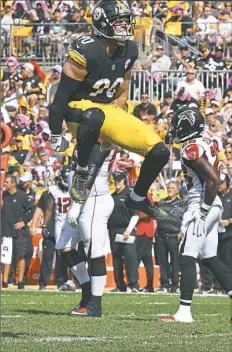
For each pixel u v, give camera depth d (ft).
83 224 47.96
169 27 111.65
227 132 91.66
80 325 42.09
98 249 48.08
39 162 89.97
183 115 44.62
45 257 79.10
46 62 112.06
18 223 80.94
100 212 48.19
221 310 53.93
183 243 45.29
